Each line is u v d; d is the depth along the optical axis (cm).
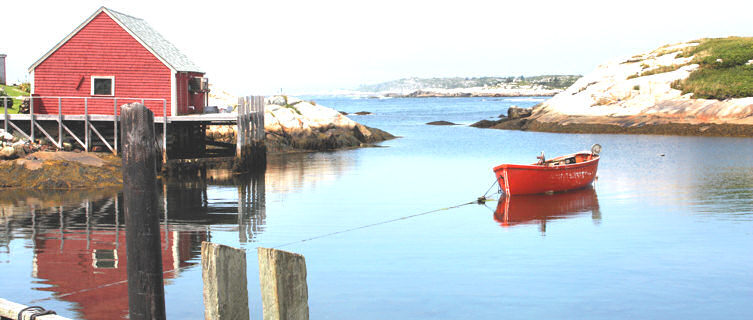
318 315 1145
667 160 3656
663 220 1955
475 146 4856
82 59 3128
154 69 3128
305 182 2877
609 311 1164
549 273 1391
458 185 2808
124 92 3138
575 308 1177
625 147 4459
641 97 5825
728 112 5234
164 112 2938
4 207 2123
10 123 2897
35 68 3120
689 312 1156
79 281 1292
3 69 4169
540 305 1191
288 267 614
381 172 3266
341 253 1567
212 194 2500
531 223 1948
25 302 1165
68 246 1584
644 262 1472
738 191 2497
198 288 1259
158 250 688
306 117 4947
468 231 1831
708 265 1442
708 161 3562
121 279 1306
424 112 12406
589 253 1562
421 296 1241
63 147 2875
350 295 1250
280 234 1778
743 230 1788
